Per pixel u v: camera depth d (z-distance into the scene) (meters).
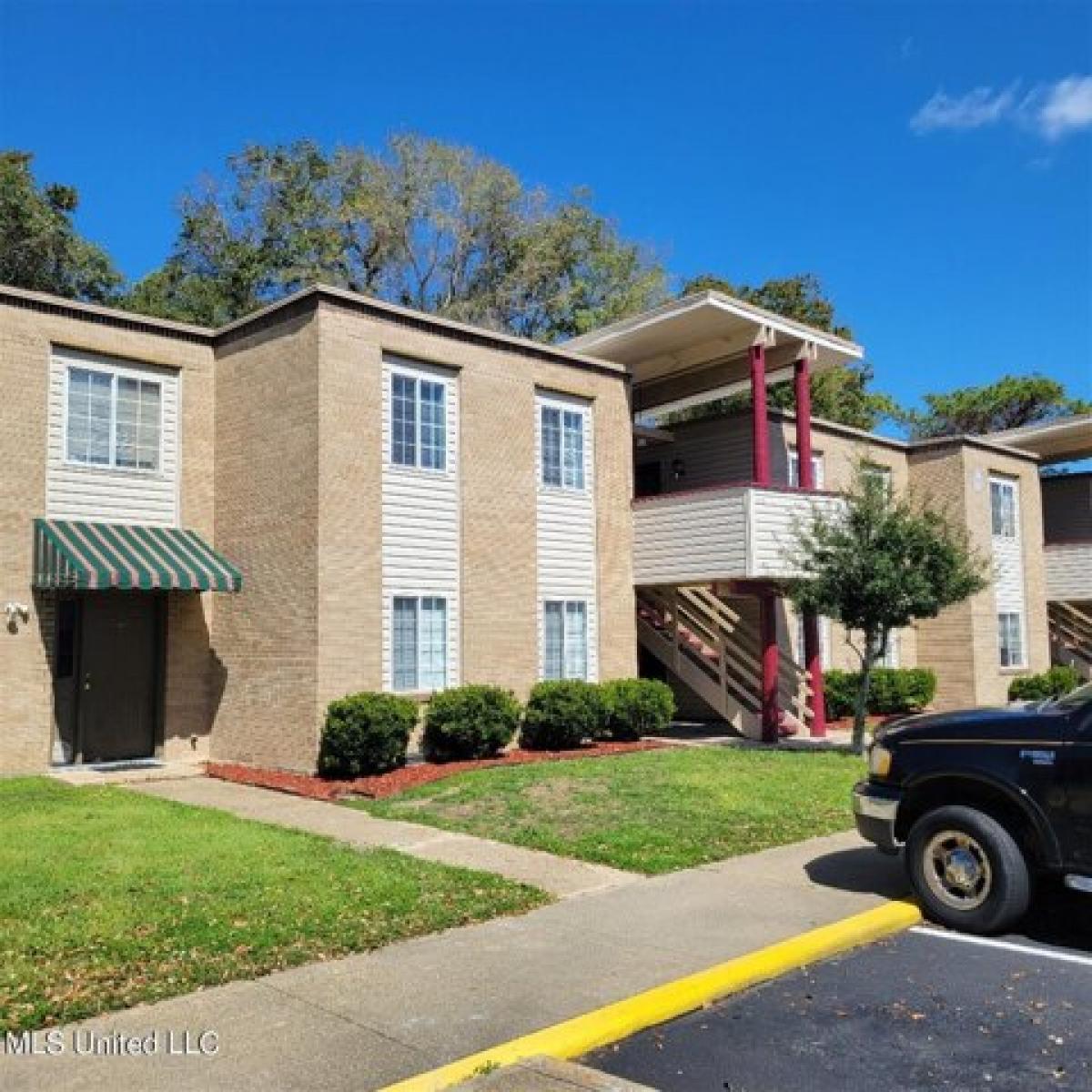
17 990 5.54
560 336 37.91
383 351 15.13
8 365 13.72
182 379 15.53
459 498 15.95
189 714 15.26
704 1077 4.81
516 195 38.16
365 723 13.38
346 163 35.78
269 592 14.62
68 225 27.73
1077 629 29.69
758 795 11.70
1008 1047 5.11
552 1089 4.50
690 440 23.17
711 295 16.84
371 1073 4.63
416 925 6.82
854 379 37.81
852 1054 5.05
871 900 7.52
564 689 16.19
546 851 9.24
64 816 10.55
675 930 6.77
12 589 13.64
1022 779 6.87
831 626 23.53
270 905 7.16
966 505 25.09
